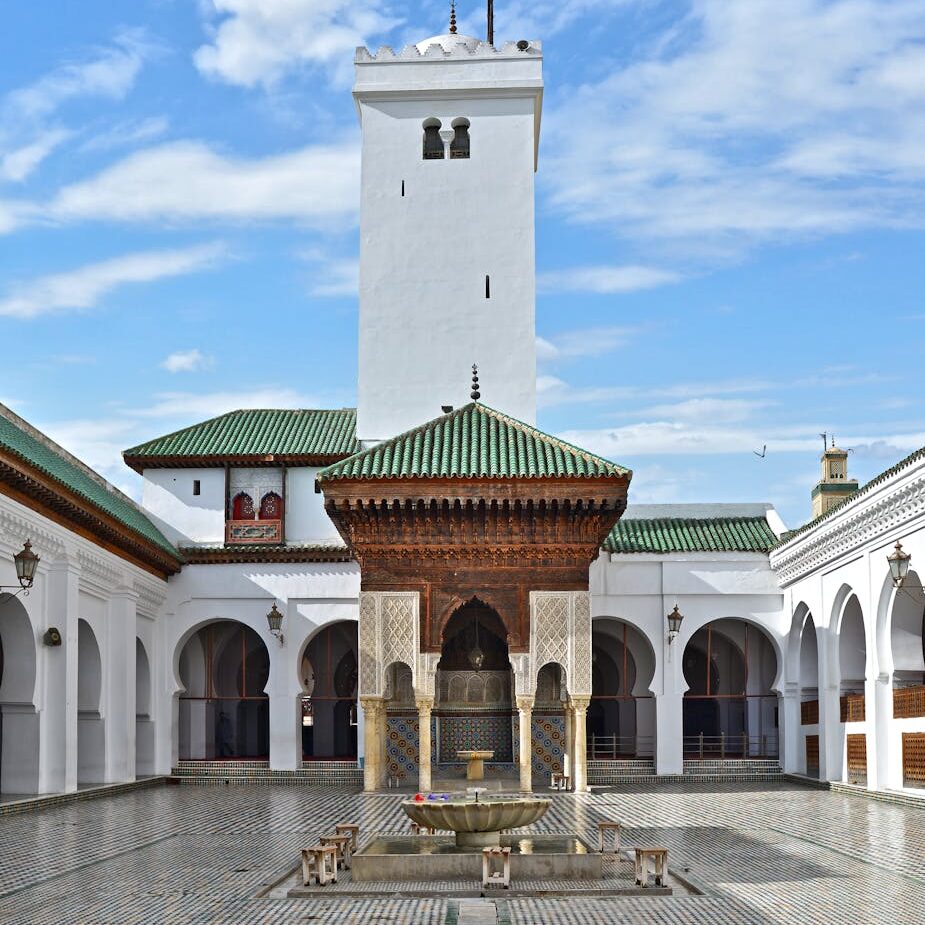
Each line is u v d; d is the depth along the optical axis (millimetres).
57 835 19516
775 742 36156
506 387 35312
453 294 35688
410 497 26734
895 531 23859
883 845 17938
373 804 25047
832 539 27609
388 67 36406
